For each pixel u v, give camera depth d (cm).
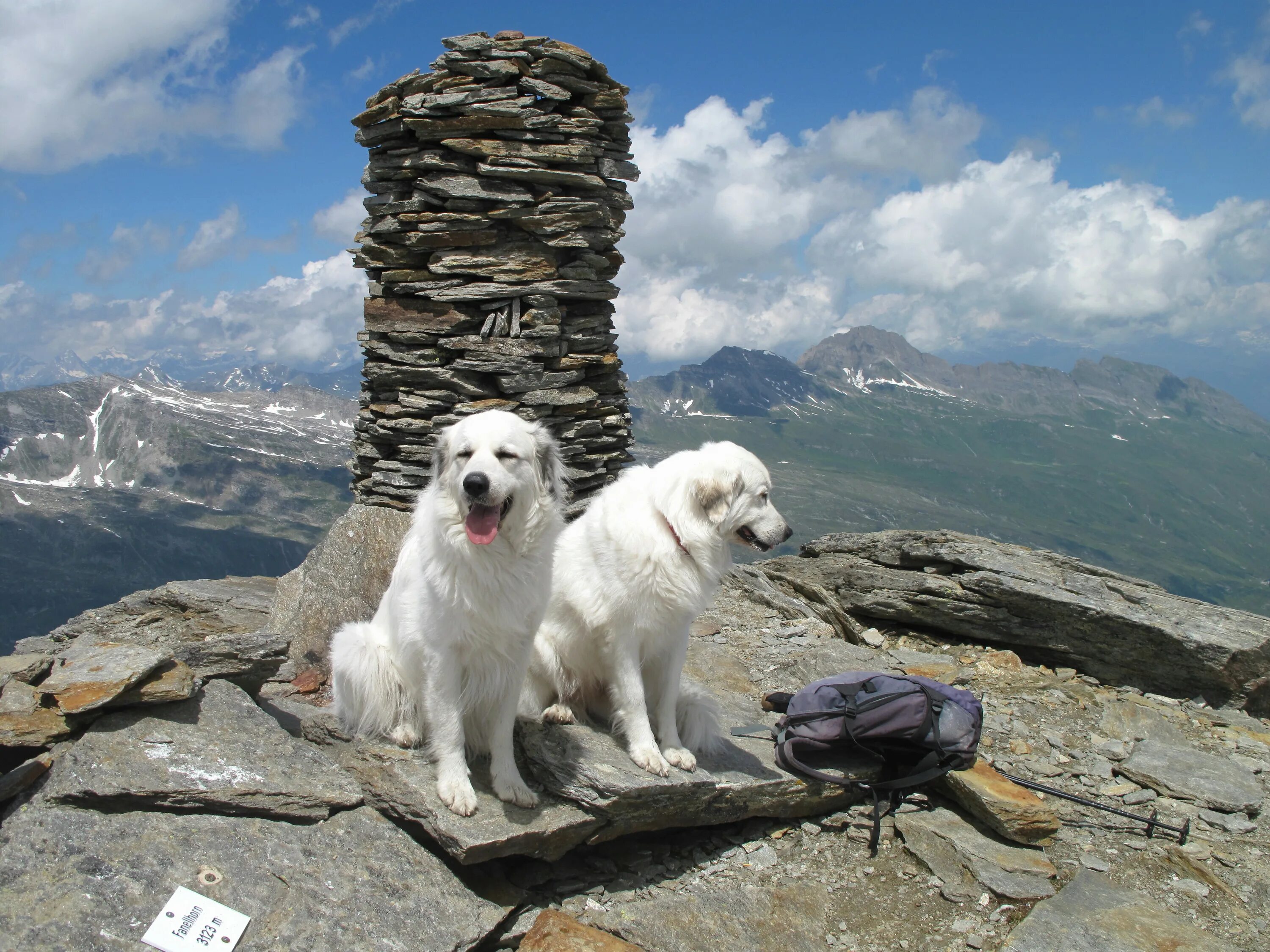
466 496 211
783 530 245
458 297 344
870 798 258
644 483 243
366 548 327
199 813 211
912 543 391
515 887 225
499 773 230
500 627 222
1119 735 293
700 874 236
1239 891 229
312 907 200
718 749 257
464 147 338
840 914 224
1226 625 325
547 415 358
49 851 196
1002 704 309
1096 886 226
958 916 221
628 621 238
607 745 246
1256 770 279
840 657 328
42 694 218
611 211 370
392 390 362
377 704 246
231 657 248
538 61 344
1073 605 337
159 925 191
